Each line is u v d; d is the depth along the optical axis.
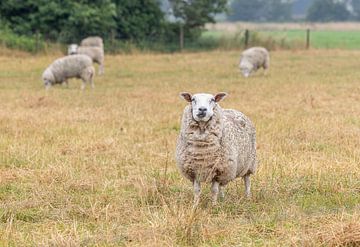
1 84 31.12
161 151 15.66
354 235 8.80
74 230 9.39
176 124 19.44
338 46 62.41
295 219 10.16
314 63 42.56
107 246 9.02
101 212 10.55
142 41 55.72
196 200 10.60
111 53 51.91
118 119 20.33
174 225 9.48
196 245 9.04
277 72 36.81
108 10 52.53
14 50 47.41
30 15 51.81
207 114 10.30
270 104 23.50
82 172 13.44
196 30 58.97
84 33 52.84
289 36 83.19
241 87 29.36
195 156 10.66
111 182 12.61
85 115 21.14
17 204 11.10
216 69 38.72
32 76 34.97
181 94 10.97
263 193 11.77
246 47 57.59
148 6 56.38
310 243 8.81
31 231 9.75
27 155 14.90
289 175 12.98
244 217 10.44
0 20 51.44
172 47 56.38
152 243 8.90
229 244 9.09
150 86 30.45
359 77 33.53
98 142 16.31
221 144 10.67
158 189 11.71
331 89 28.27
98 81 33.19
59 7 51.69
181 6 57.66
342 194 11.65
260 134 17.58
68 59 29.47
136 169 13.76
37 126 18.84
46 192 11.78
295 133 17.48
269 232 9.59
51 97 25.86
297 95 26.17
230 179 11.00
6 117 20.42
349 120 19.88
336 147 15.89
